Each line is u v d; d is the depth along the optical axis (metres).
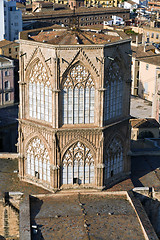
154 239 49.78
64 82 56.50
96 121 58.53
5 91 145.25
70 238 50.34
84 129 57.91
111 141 61.16
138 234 51.50
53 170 58.72
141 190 60.50
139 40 194.25
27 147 62.09
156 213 62.09
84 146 58.97
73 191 59.97
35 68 58.47
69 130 57.56
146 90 151.50
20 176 63.25
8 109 141.62
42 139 59.59
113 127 60.59
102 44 55.53
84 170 60.09
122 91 61.69
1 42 160.62
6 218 58.62
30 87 59.91
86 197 59.25
